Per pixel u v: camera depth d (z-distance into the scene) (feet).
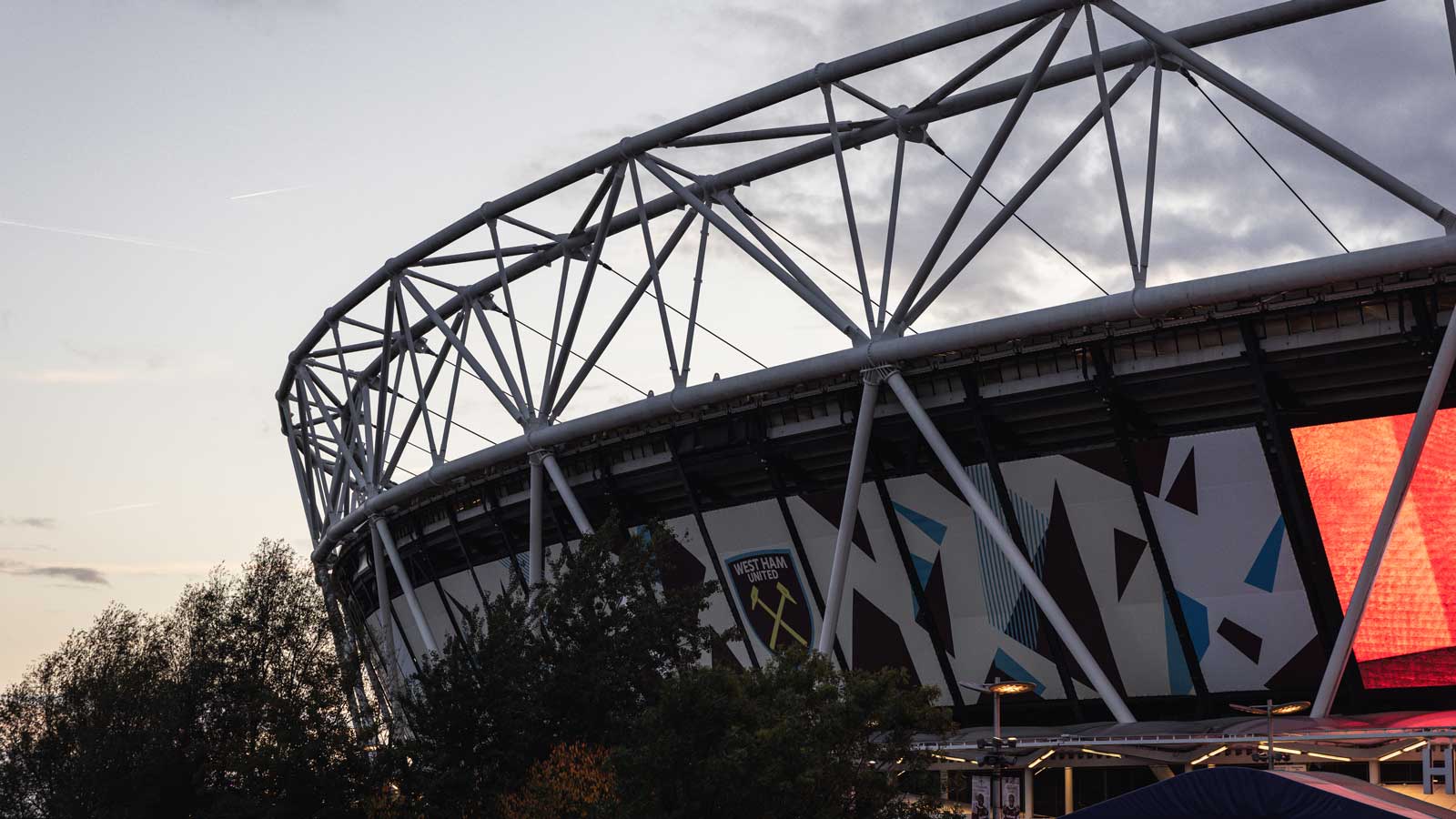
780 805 101.19
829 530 159.63
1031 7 137.80
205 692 145.69
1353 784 78.89
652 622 148.46
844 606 160.86
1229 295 125.59
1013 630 148.87
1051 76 155.12
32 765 157.17
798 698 107.96
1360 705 134.00
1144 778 146.72
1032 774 143.74
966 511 149.28
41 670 162.30
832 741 104.94
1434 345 123.03
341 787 137.28
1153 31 133.39
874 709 109.70
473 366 191.11
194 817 140.36
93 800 143.43
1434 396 118.01
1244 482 134.10
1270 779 74.08
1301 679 135.54
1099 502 141.38
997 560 148.56
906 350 142.10
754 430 161.17
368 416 223.51
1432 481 128.36
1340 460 130.82
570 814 124.26
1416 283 121.60
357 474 224.94
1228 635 137.80
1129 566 141.28
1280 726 121.19
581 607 149.38
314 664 147.84
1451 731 107.55
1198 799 75.82
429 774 137.28
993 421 146.72
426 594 230.68
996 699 126.00
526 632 148.05
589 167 175.01
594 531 168.55
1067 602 145.07
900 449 155.33
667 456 171.73
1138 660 142.92
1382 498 129.80
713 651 170.60
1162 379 135.33
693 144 167.53
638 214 175.32
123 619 164.04
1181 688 142.20
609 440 173.88
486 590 212.23
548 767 128.47
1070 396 139.85
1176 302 127.85
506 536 199.21
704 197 175.52
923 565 153.58
